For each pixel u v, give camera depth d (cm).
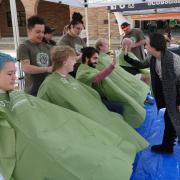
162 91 349
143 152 367
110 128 307
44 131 229
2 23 1970
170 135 358
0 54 237
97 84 379
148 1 581
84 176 218
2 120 224
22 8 1925
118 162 238
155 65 343
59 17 1881
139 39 646
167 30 948
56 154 219
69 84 311
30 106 239
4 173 215
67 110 259
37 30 359
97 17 1267
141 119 385
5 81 237
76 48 448
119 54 549
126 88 432
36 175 215
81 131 250
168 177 317
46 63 374
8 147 220
